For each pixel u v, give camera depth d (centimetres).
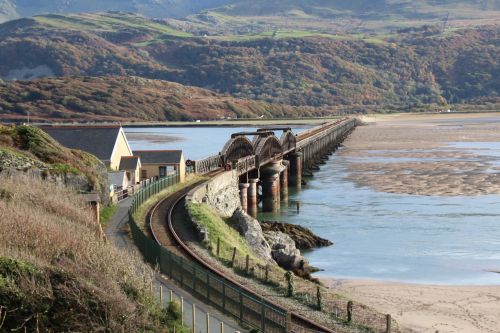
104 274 3241
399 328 3784
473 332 4244
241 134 9850
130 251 4534
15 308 2909
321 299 3966
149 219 5666
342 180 11706
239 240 5547
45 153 6250
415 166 12850
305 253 6431
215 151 15788
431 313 4597
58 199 4853
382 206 8894
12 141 6256
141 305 3173
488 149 15850
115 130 8362
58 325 2931
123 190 6962
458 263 6003
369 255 6328
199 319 3416
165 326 3147
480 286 5278
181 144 18162
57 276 3103
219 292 3578
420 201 9169
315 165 13988
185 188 7600
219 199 7456
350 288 5197
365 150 16912
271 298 3966
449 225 7588
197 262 4409
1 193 4553
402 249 6538
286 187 10338
